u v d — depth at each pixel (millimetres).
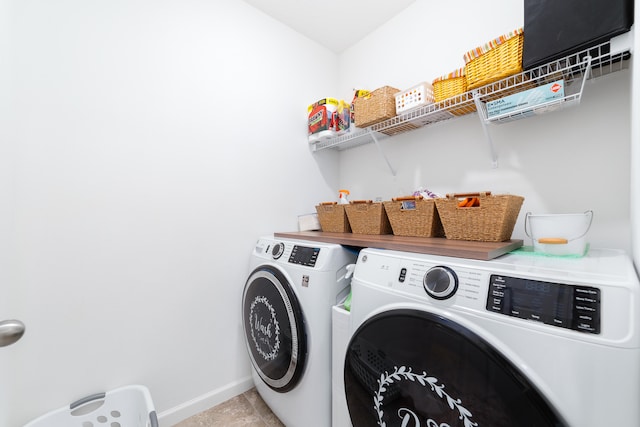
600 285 532
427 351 702
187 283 1432
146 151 1310
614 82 1024
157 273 1339
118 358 1227
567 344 521
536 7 940
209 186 1515
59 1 1100
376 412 815
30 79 1035
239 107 1644
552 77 1020
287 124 1875
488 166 1357
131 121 1269
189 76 1452
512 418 562
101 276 1188
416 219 1226
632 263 746
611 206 1034
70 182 1117
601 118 1054
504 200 944
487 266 716
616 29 778
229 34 1611
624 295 504
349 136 1761
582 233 838
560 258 819
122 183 1242
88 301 1156
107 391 1190
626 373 466
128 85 1263
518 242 1035
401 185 1760
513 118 1113
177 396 1392
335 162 2178
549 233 878
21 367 1010
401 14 1767
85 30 1158
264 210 1743
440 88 1282
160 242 1349
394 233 1320
